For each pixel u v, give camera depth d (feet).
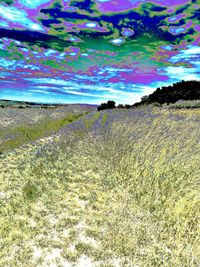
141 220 12.36
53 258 9.70
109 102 135.74
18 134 34.60
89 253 10.01
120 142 25.61
